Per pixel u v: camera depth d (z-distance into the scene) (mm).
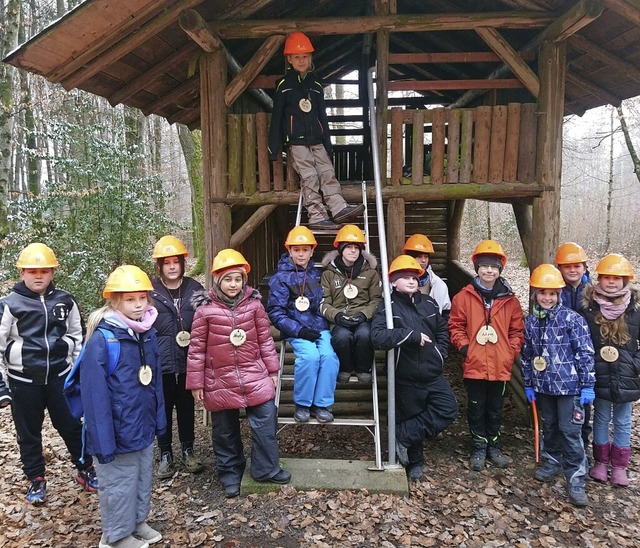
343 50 7555
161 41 4629
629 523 3299
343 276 3900
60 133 7594
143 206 8070
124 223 7809
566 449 3570
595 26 4504
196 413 5238
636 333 3568
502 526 3246
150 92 5887
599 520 3328
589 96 6523
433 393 3754
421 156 4781
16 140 10391
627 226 19797
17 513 3379
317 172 4676
